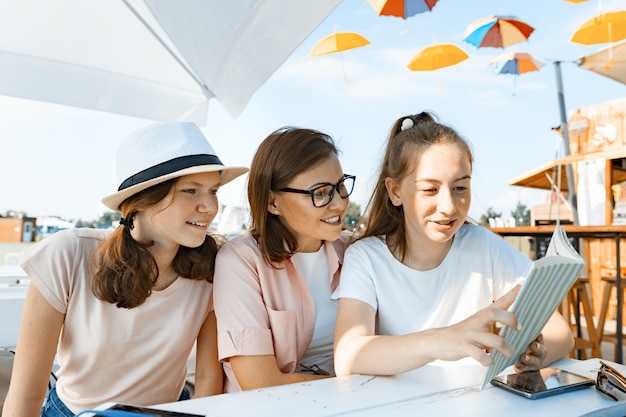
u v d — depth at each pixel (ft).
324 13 5.42
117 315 4.94
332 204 5.25
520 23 20.48
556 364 3.85
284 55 6.23
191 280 5.24
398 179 4.83
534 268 2.72
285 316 5.19
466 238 5.24
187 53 7.60
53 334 4.89
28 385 4.79
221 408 2.89
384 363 3.55
